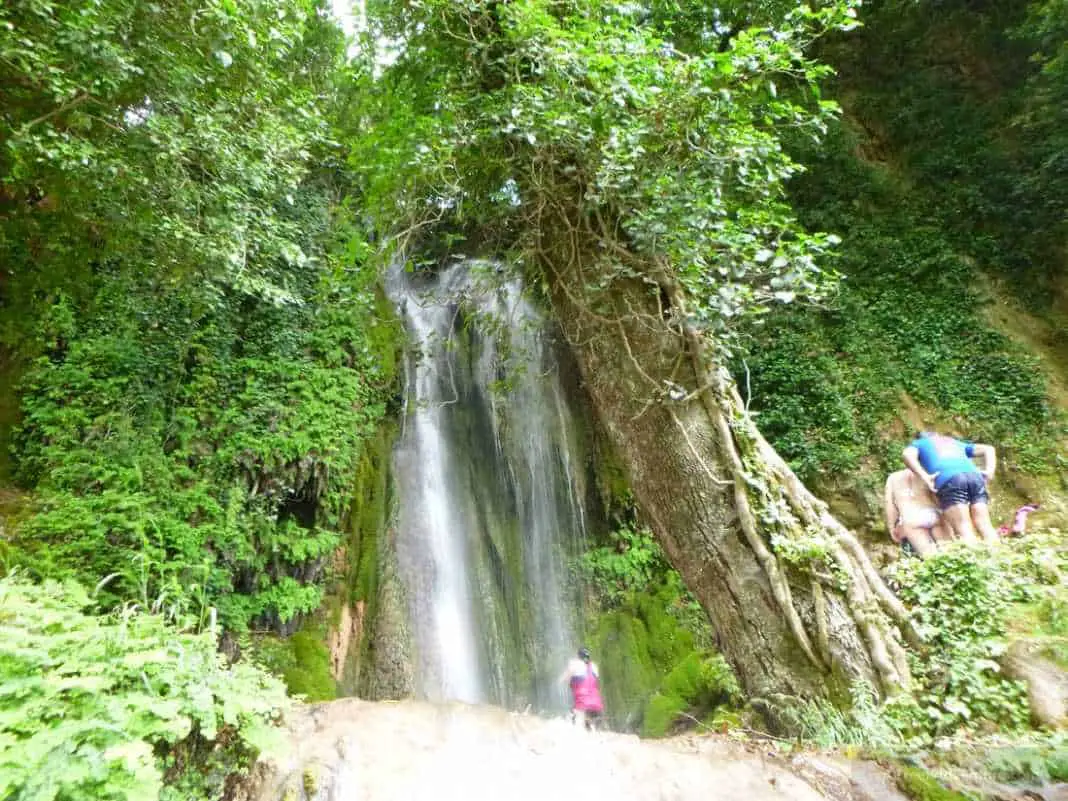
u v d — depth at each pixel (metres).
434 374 10.62
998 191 11.09
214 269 4.76
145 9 3.92
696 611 8.78
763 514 4.00
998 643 3.35
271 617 6.46
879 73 13.41
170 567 5.18
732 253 4.20
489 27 4.81
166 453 6.35
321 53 8.66
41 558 4.68
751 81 4.18
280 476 6.87
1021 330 10.08
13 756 1.67
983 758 2.67
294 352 8.09
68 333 6.46
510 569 9.41
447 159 4.70
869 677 3.47
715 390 4.41
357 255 5.64
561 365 11.41
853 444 9.49
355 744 2.89
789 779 2.73
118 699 2.10
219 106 4.69
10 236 5.58
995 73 12.38
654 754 3.07
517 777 2.75
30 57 3.57
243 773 2.48
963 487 5.10
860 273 11.27
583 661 5.79
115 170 4.11
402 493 8.86
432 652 7.65
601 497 10.45
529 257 5.71
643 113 4.13
